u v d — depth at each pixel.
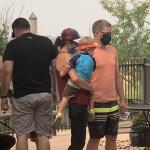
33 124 5.41
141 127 7.12
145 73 9.11
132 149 7.56
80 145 5.37
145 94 9.02
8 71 5.30
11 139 5.08
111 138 5.68
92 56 5.41
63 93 5.36
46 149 5.43
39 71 5.35
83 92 5.32
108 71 5.53
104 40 5.53
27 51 5.32
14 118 5.41
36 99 5.32
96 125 5.53
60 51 5.58
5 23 10.00
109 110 5.55
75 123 5.34
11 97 5.52
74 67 5.33
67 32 5.58
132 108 6.14
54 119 5.91
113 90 5.58
